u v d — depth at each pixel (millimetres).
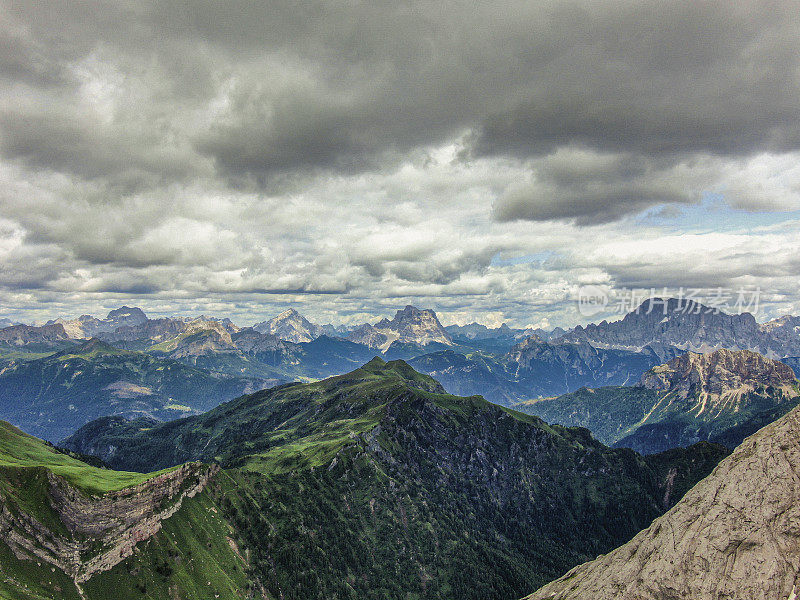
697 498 128500
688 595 113500
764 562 107125
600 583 143500
